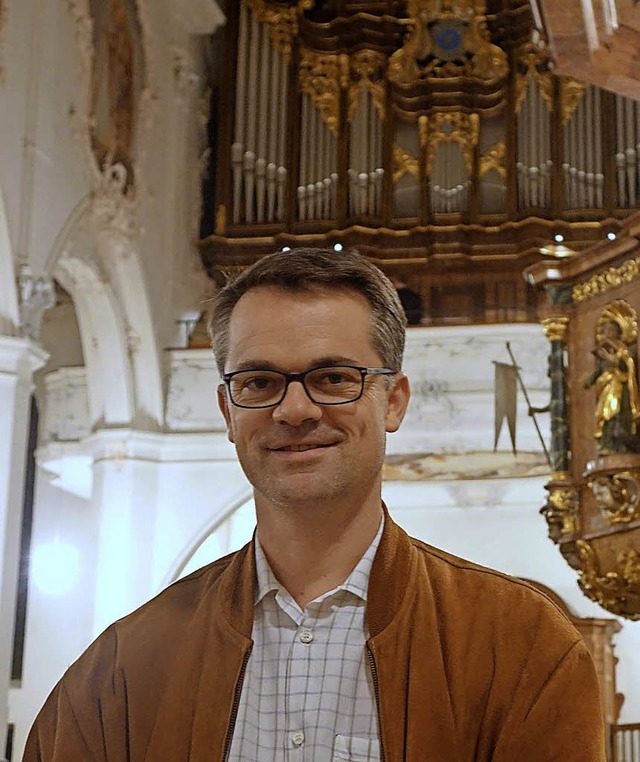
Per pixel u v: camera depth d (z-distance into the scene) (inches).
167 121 553.0
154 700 73.5
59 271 474.0
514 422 476.4
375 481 75.5
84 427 534.6
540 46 243.8
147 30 521.3
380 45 594.9
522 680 69.6
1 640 370.6
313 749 69.0
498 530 615.5
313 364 73.3
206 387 520.1
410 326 507.5
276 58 596.7
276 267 75.3
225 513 504.4
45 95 424.5
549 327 319.3
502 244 563.5
